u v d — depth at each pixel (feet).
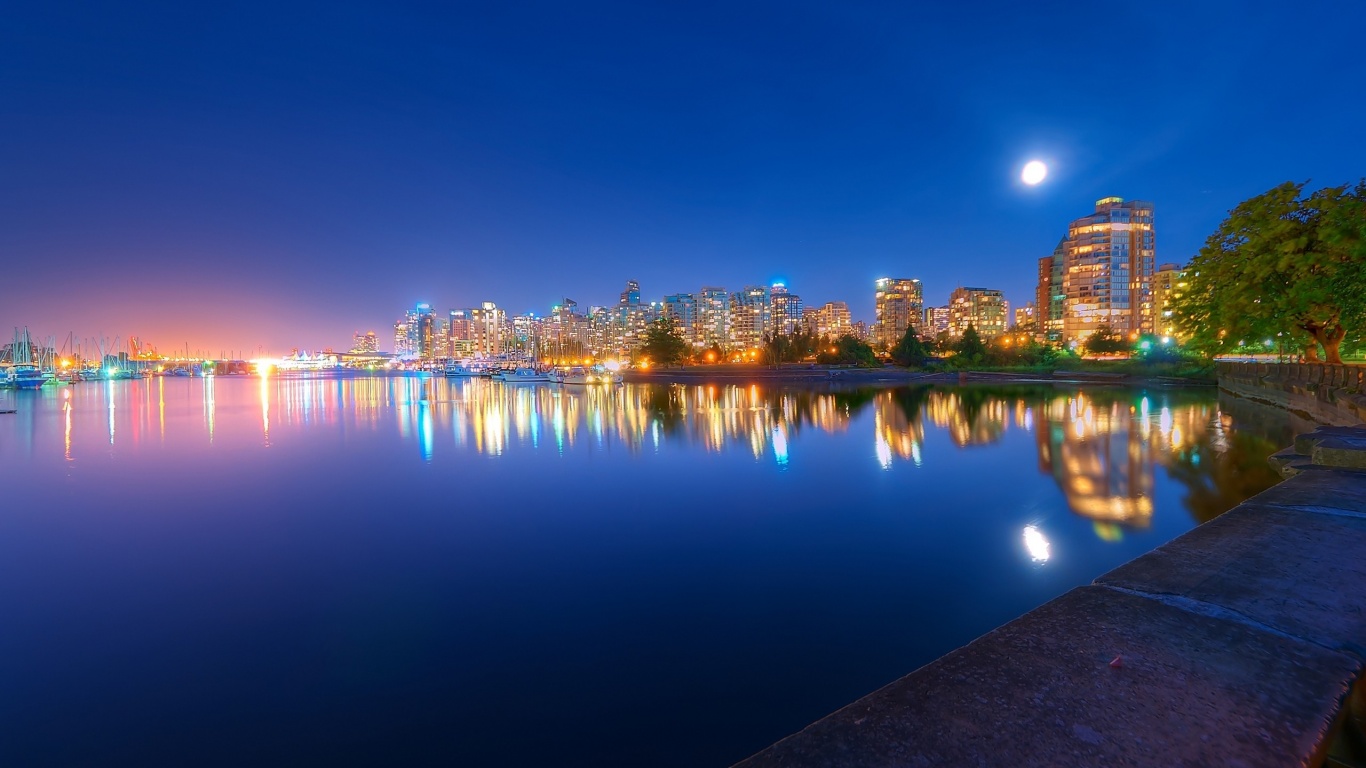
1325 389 71.82
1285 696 6.57
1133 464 65.31
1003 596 36.22
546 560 46.01
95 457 103.50
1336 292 83.46
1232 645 7.72
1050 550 42.50
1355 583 9.71
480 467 88.38
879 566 41.60
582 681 29.27
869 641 31.89
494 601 38.58
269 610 38.14
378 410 200.85
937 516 52.26
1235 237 101.55
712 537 50.06
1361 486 17.07
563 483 75.00
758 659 30.60
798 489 65.82
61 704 28.22
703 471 79.51
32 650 33.12
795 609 35.78
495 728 26.07
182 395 300.40
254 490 75.15
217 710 27.73
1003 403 155.74
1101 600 9.30
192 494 73.31
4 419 173.88
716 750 24.35
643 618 35.50
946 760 5.71
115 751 25.12
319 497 70.54
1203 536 12.42
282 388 375.25
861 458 83.51
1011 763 5.65
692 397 230.68
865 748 5.97
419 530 55.42
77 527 58.49
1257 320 95.55
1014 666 7.38
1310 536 12.18
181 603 39.45
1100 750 5.78
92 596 40.78
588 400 229.25
